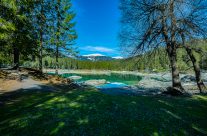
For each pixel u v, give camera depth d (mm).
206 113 15703
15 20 28688
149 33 25391
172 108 16078
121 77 105688
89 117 12211
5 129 10844
